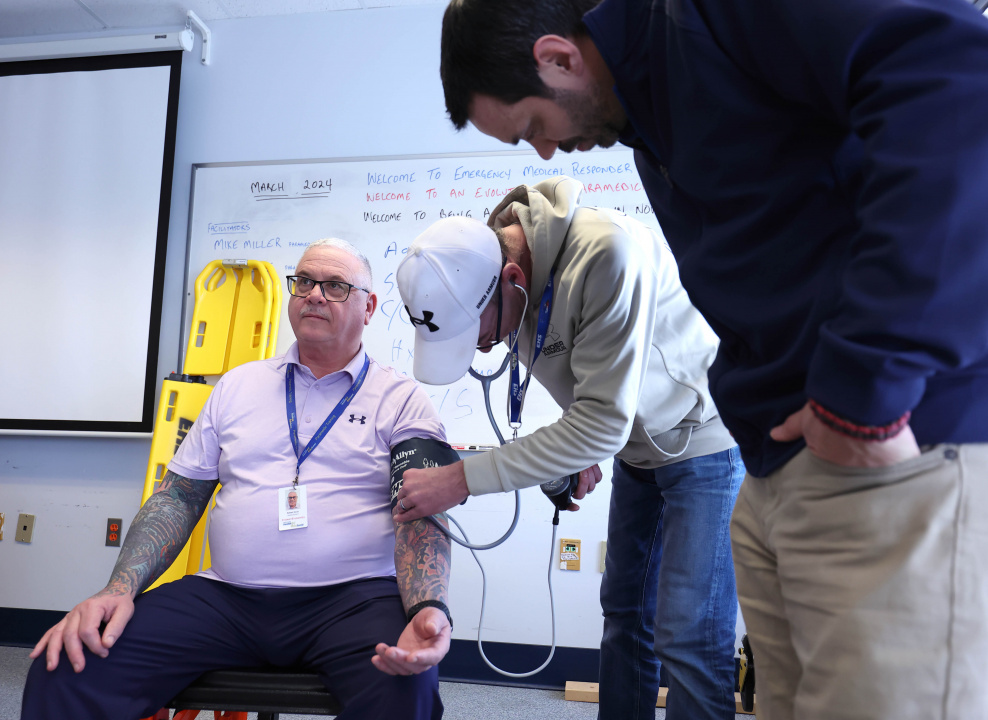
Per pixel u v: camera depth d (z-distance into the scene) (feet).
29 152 10.84
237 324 9.89
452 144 10.30
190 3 10.73
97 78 10.85
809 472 2.28
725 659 4.31
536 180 9.93
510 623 9.05
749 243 2.45
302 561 4.54
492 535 9.26
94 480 10.10
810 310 2.26
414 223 10.10
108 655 3.93
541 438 3.78
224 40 11.02
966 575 1.95
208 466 5.07
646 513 5.09
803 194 2.27
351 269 5.42
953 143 1.71
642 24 2.54
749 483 2.85
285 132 10.70
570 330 3.99
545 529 9.20
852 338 1.82
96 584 9.84
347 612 4.30
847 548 2.15
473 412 9.50
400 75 10.61
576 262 3.86
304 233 10.29
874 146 1.83
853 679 2.07
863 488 2.10
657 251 4.53
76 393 10.20
